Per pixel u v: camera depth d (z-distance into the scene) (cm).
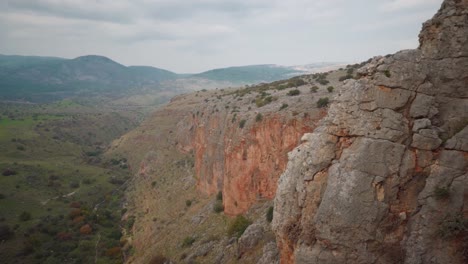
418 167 1532
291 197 1775
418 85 1605
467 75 1556
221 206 5341
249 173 4494
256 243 3338
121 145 15000
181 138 10769
